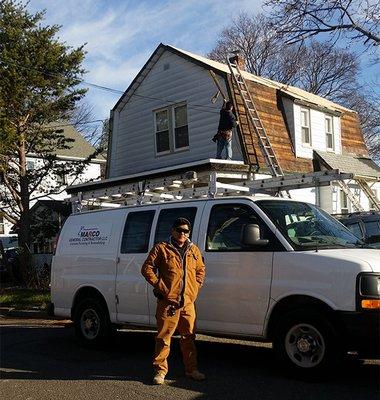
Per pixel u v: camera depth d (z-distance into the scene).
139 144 21.91
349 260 6.03
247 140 18.06
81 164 21.20
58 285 9.08
